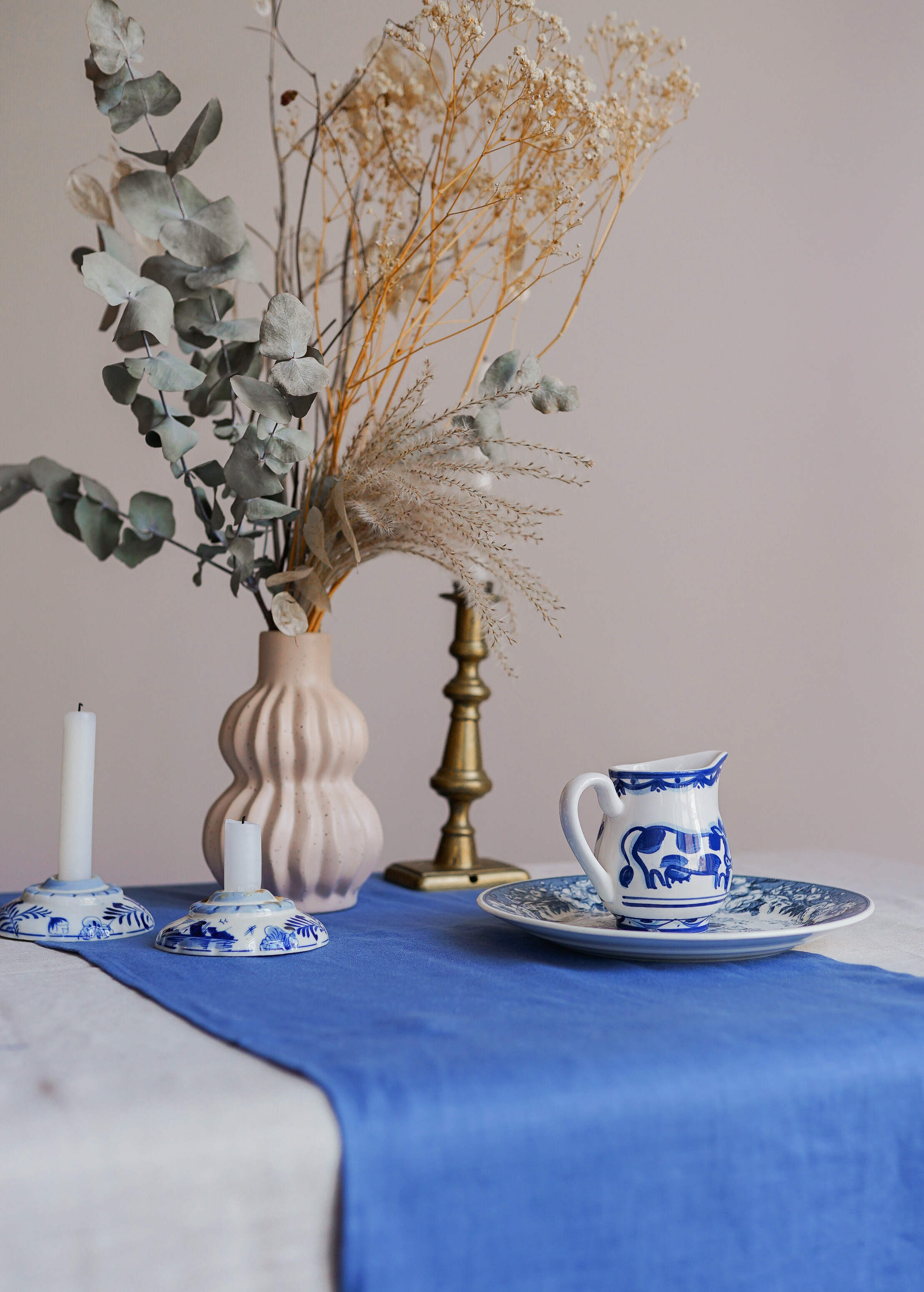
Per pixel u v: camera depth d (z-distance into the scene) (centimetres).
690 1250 46
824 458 286
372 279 101
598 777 73
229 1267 39
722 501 277
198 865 248
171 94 91
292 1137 41
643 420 270
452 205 100
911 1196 51
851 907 74
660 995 60
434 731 260
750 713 278
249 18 243
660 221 270
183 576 248
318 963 69
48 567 240
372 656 254
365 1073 44
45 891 78
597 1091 45
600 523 266
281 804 89
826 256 286
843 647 285
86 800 80
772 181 281
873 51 289
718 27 274
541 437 260
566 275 260
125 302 84
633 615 270
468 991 61
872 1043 52
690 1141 46
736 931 74
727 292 277
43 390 238
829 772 283
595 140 97
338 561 96
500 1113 43
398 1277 41
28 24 237
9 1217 37
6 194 236
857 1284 49
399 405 92
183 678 248
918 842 286
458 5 104
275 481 88
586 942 67
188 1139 39
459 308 246
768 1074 48
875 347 289
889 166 290
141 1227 38
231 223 92
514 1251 43
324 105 119
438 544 89
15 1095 43
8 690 236
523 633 261
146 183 91
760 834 277
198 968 67
